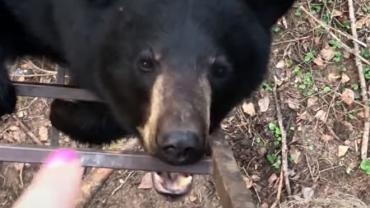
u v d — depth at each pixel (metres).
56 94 1.21
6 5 1.24
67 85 1.22
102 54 1.06
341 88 2.32
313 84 2.33
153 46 0.97
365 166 2.24
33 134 2.24
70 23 1.14
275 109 2.29
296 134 2.29
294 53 2.35
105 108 1.28
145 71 0.98
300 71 2.33
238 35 1.04
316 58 2.35
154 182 1.07
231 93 1.06
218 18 1.01
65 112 1.39
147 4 1.01
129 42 1.01
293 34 2.36
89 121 1.36
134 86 1.00
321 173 2.25
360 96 2.32
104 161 0.99
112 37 1.04
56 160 0.31
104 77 1.07
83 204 1.90
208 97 0.93
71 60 1.17
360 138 2.28
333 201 2.18
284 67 2.33
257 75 1.11
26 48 1.32
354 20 2.37
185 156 0.85
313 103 2.31
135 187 2.24
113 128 1.34
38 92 1.22
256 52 1.08
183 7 1.00
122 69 1.02
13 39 1.28
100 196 2.23
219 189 1.02
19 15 1.25
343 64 2.35
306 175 2.25
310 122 2.30
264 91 2.30
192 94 0.90
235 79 1.05
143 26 1.00
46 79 2.20
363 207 2.16
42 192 0.29
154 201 2.23
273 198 2.21
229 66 1.01
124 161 1.00
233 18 1.03
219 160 1.06
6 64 1.27
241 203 0.92
